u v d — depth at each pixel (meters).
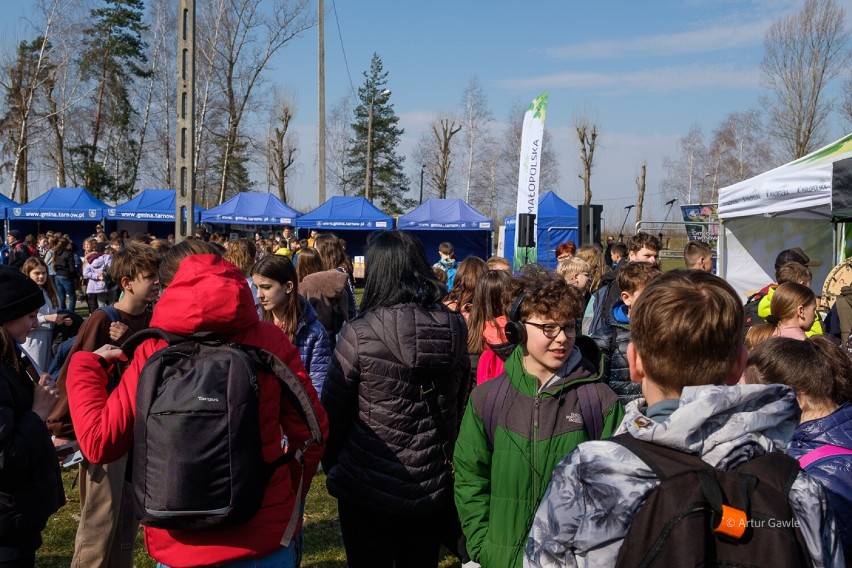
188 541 2.19
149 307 3.69
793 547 1.26
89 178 45.03
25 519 2.52
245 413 2.14
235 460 2.11
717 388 1.36
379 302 2.99
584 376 2.58
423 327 2.89
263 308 4.39
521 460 2.51
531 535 1.52
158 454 2.08
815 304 4.30
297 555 2.54
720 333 1.42
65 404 3.30
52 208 26.69
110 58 45.03
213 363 2.18
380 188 62.56
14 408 2.52
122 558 3.49
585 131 61.75
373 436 2.89
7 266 2.72
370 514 2.98
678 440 1.34
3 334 2.57
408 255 2.99
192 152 11.98
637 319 1.52
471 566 3.18
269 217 26.95
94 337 3.40
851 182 7.56
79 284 20.36
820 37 43.22
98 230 22.70
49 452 2.62
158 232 30.58
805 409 2.47
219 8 41.56
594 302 5.88
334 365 2.94
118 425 2.27
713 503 1.28
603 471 1.39
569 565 1.45
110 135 46.12
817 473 2.23
